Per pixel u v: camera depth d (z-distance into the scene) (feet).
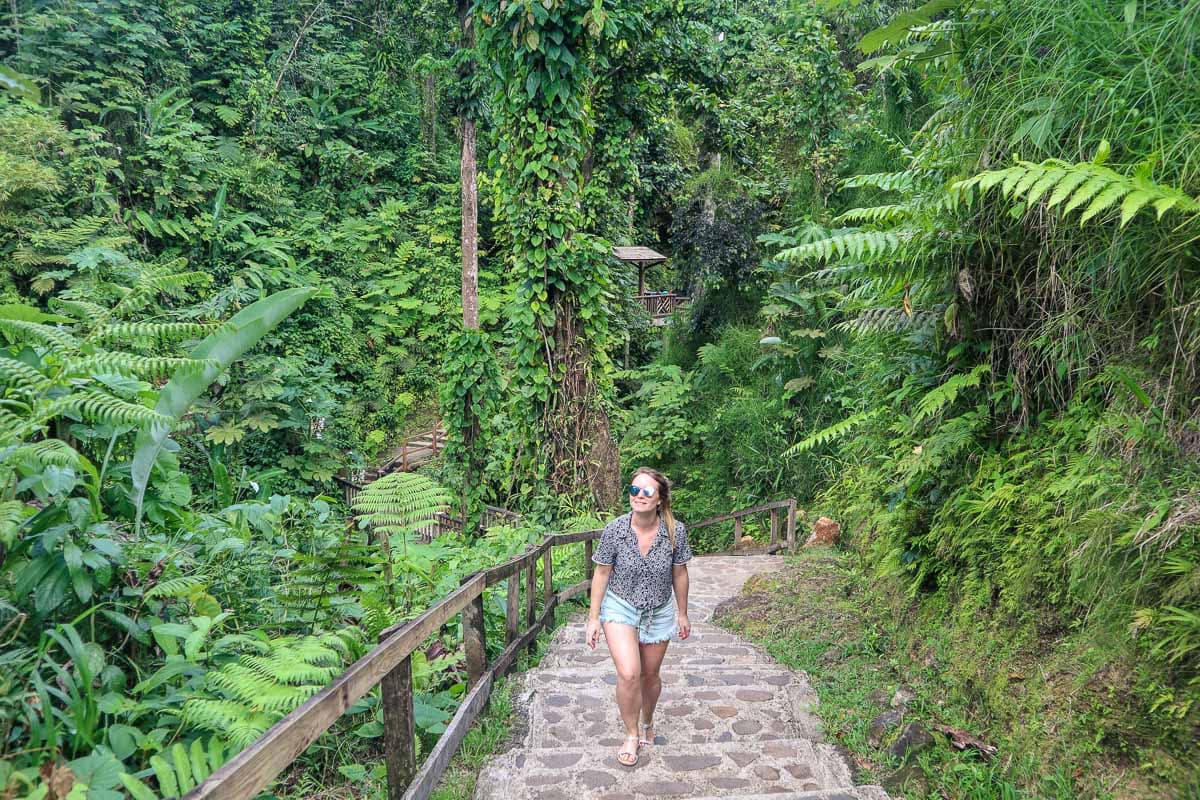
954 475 14.05
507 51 33.04
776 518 37.99
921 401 14.01
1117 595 9.20
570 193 34.30
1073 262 11.18
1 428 9.11
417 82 90.38
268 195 73.26
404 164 89.30
